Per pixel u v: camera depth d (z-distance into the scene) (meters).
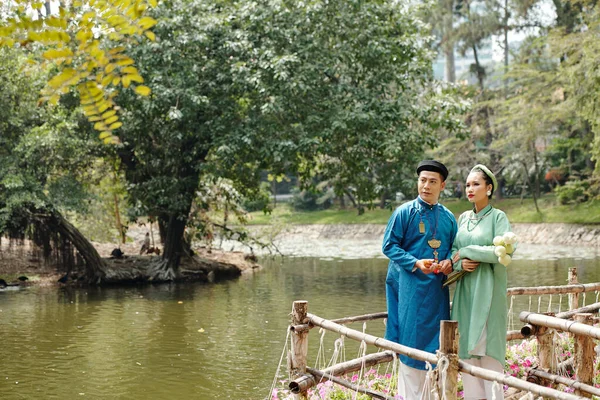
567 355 6.72
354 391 5.34
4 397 7.68
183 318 12.90
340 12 17.80
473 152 39.16
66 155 17.52
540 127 34.12
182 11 17.22
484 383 4.76
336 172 19.78
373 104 17.58
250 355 9.70
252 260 24.05
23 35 1.96
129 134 18.86
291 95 17.19
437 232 4.92
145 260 19.91
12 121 16.59
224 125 17.91
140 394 7.76
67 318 12.94
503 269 4.72
